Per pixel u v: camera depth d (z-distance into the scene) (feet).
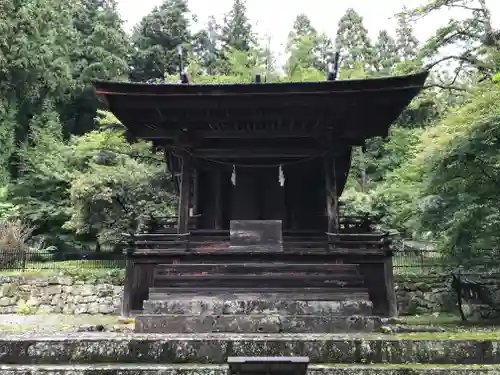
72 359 21.24
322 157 40.83
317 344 21.56
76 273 73.10
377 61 154.30
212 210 44.96
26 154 119.14
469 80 77.20
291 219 44.16
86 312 69.87
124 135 91.66
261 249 35.63
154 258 39.24
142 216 83.51
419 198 53.36
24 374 19.30
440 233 51.72
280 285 33.09
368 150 119.85
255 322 28.86
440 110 84.53
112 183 86.99
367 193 100.22
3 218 94.79
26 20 119.34
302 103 34.91
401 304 64.34
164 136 39.22
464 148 45.91
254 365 15.48
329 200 37.91
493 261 57.06
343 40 151.64
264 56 113.09
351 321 28.76
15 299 70.38
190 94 34.73
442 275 65.41
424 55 74.74
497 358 21.26
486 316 58.49
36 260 85.87
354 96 34.37
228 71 126.72
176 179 50.52
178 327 28.89
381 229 73.20
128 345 21.61
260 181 43.96
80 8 154.30
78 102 150.00
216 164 43.98
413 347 21.40
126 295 39.37
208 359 21.40
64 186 111.96
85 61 144.66
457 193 48.67
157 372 19.26
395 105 35.27
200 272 34.04
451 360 21.18
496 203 47.47
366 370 19.16
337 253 35.86
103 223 86.48
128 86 34.58
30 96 125.59
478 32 71.46
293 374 15.67
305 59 111.55
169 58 160.04
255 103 35.24
